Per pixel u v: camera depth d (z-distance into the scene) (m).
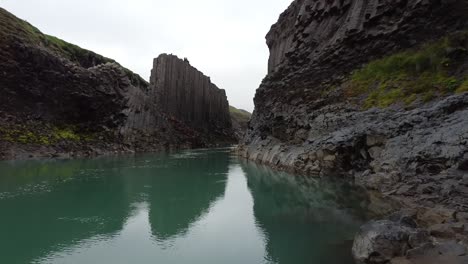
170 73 118.50
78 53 116.06
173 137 106.25
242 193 35.91
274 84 76.19
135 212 28.38
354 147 38.81
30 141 66.31
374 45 54.25
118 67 98.56
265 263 17.53
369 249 15.09
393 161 30.86
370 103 44.47
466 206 19.38
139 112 96.44
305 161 45.41
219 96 156.75
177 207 30.14
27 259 18.45
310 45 67.94
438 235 15.73
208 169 54.69
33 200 31.88
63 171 49.25
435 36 47.88
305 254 18.11
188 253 19.28
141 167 56.06
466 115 29.23
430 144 28.59
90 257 18.78
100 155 75.75
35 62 73.62
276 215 26.47
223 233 22.80
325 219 24.38
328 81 57.81
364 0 58.47
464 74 39.59
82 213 27.89
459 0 46.72
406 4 52.41
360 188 32.84
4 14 82.75
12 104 68.62
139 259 18.50
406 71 46.84
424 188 24.11
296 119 56.66
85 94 83.19
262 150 65.38
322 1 68.62
